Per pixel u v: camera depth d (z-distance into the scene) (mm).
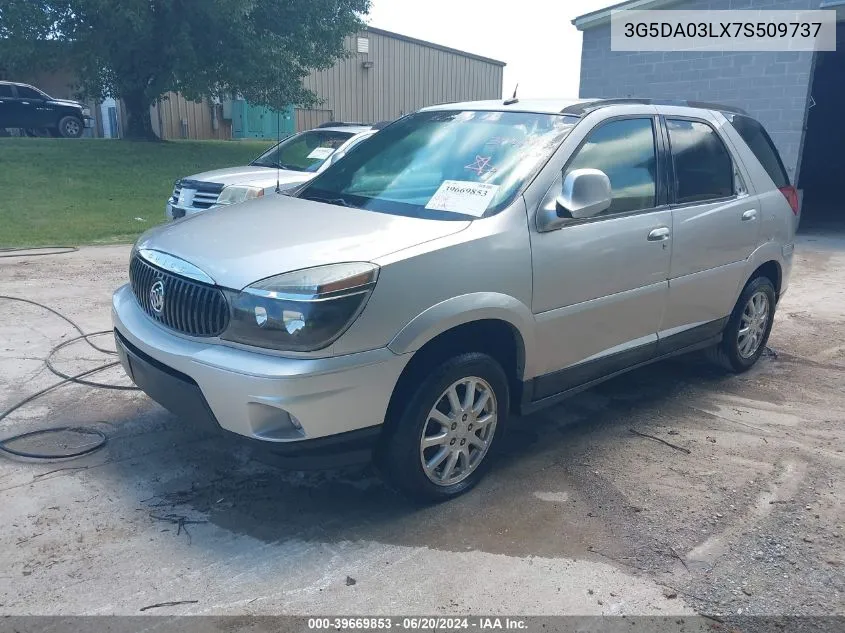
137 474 3889
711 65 13391
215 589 3012
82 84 19438
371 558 3260
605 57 15242
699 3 13367
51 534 3330
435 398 3492
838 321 7383
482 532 3488
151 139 21156
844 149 20656
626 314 4418
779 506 3777
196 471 3949
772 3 12336
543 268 3816
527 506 3734
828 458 4324
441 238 3488
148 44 18250
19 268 8539
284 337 3100
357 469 4023
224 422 3248
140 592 2973
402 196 4105
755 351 5871
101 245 10336
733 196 5250
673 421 4863
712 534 3516
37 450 4086
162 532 3387
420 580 3117
